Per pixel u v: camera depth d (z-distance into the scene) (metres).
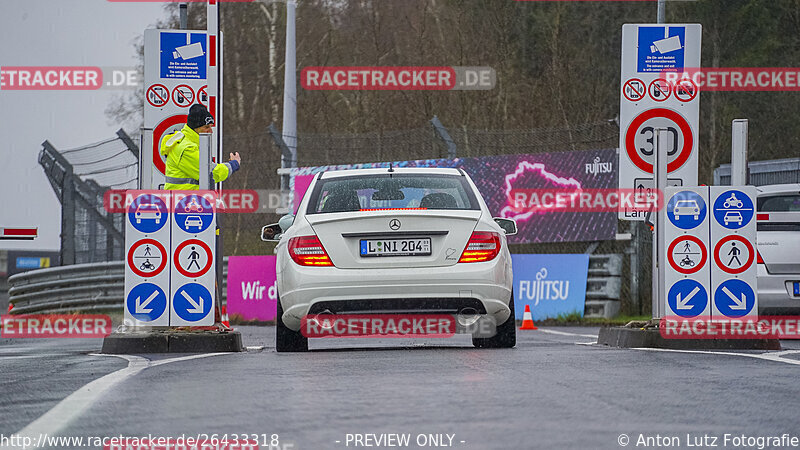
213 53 43.09
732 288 37.66
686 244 37.72
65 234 81.12
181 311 38.47
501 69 121.69
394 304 36.22
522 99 119.69
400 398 22.44
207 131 40.84
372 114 122.31
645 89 44.34
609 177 73.69
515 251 80.12
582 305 74.44
